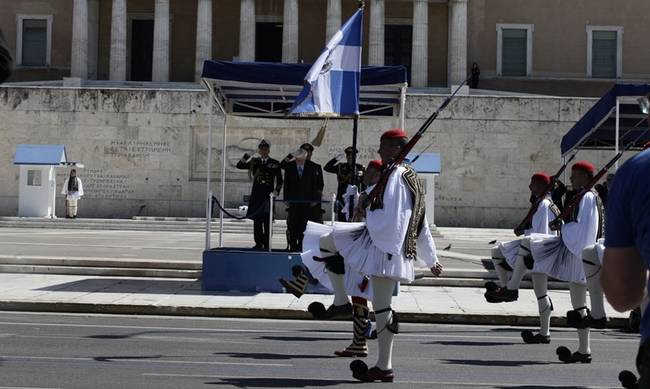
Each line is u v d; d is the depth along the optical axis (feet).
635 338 55.21
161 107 169.27
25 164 153.17
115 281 77.71
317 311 41.81
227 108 80.48
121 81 217.15
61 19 235.61
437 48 237.45
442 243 132.26
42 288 70.90
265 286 71.26
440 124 168.55
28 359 40.55
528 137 168.45
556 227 46.50
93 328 53.06
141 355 42.70
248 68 72.84
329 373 38.88
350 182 75.97
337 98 63.82
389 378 36.37
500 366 42.14
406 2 236.22
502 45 234.79
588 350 43.60
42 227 149.69
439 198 169.07
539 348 49.08
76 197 157.69
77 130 170.81
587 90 234.58
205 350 45.03
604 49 235.20
